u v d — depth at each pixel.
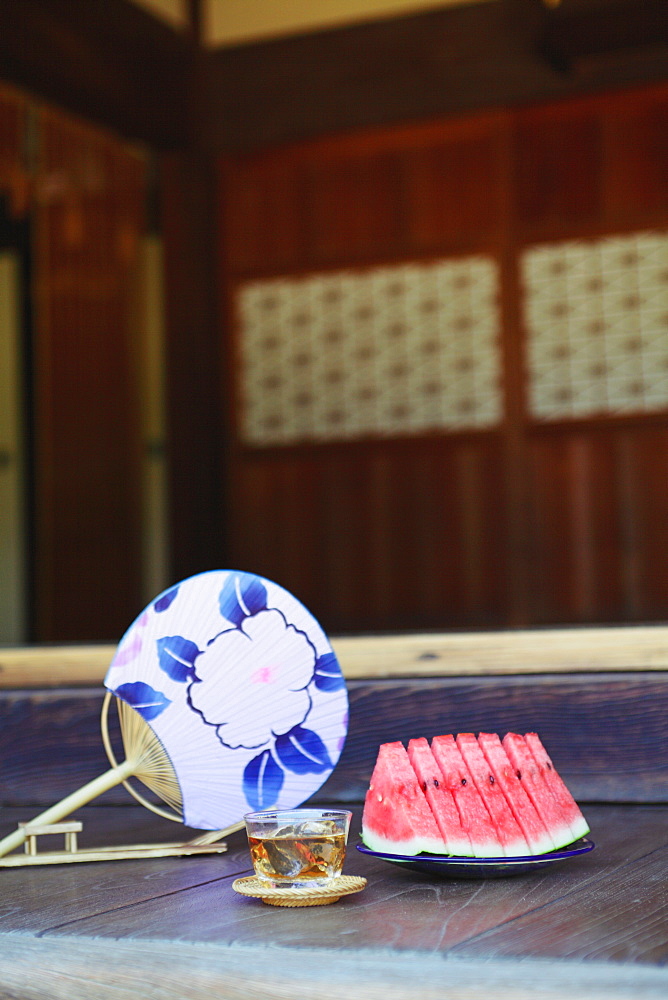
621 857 0.86
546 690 1.20
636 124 4.59
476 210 4.78
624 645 1.18
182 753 0.91
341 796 1.23
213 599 0.92
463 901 0.71
